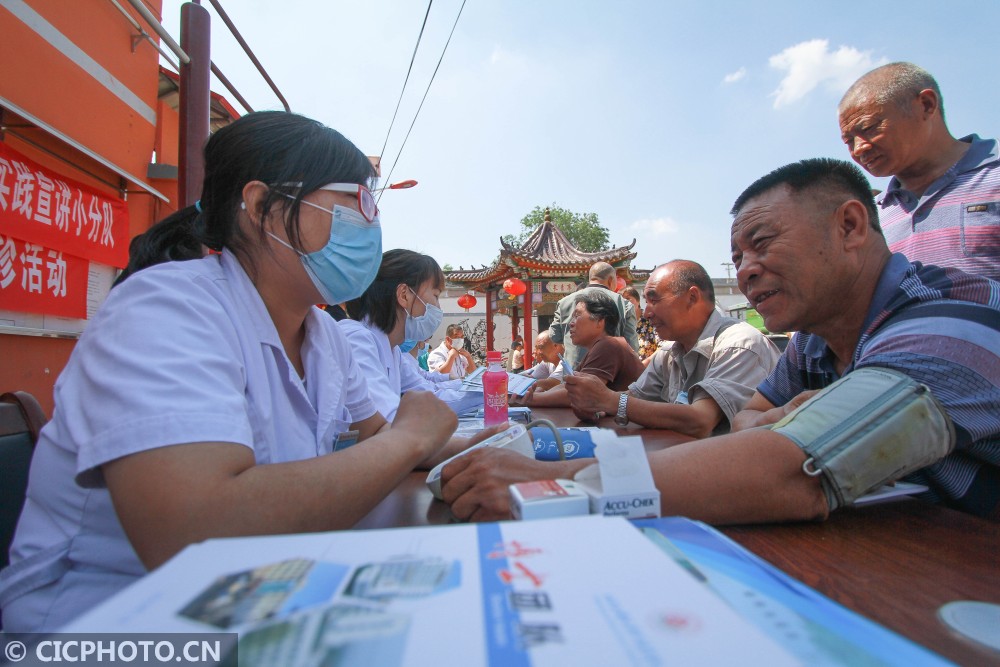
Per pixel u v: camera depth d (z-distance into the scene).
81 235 3.42
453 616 0.35
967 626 0.51
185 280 0.90
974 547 0.72
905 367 0.89
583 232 34.38
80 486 0.72
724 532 0.79
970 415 0.84
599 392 2.05
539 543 0.46
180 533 0.63
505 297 12.83
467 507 0.80
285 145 1.04
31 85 3.07
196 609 0.35
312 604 0.36
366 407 1.43
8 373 3.00
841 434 0.80
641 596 0.38
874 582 0.61
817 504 0.79
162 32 2.79
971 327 0.90
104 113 3.77
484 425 1.91
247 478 0.69
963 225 1.97
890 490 0.93
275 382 1.02
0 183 2.76
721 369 2.07
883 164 2.10
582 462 0.84
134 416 0.68
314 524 0.71
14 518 1.01
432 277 2.42
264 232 1.05
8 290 2.88
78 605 0.78
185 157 3.10
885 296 1.09
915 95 1.97
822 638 0.34
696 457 0.80
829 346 1.33
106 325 0.79
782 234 1.15
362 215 1.11
